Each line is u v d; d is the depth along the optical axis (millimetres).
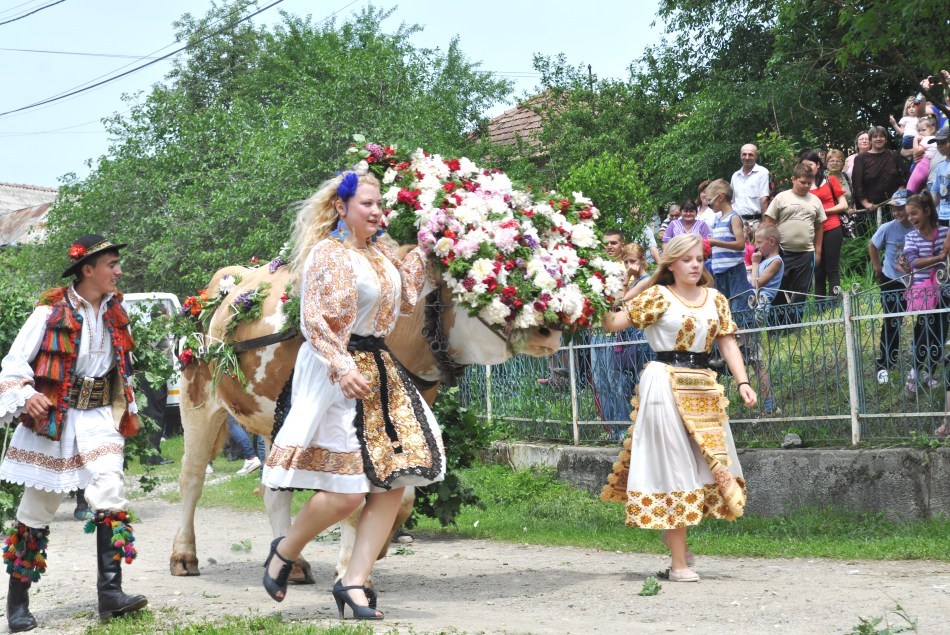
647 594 5531
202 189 21016
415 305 5441
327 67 21859
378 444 4746
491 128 27312
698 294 6105
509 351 5766
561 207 6105
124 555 5367
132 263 22625
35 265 22766
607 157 16625
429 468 4758
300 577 6430
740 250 10664
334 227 5062
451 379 5965
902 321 7906
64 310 5293
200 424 6793
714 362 9023
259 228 19172
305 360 4812
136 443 8844
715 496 5969
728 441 6055
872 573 5898
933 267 8852
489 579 6398
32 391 5211
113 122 23844
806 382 8516
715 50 19156
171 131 23984
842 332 8227
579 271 5918
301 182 19516
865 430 8062
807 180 10766
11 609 5395
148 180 22812
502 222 5668
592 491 10086
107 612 5301
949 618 4574
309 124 19500
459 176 6039
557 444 10852
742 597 5305
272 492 6410
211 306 6617
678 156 17469
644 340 9727
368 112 19938
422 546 8156
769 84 16719
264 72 28156
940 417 7684
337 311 4684
